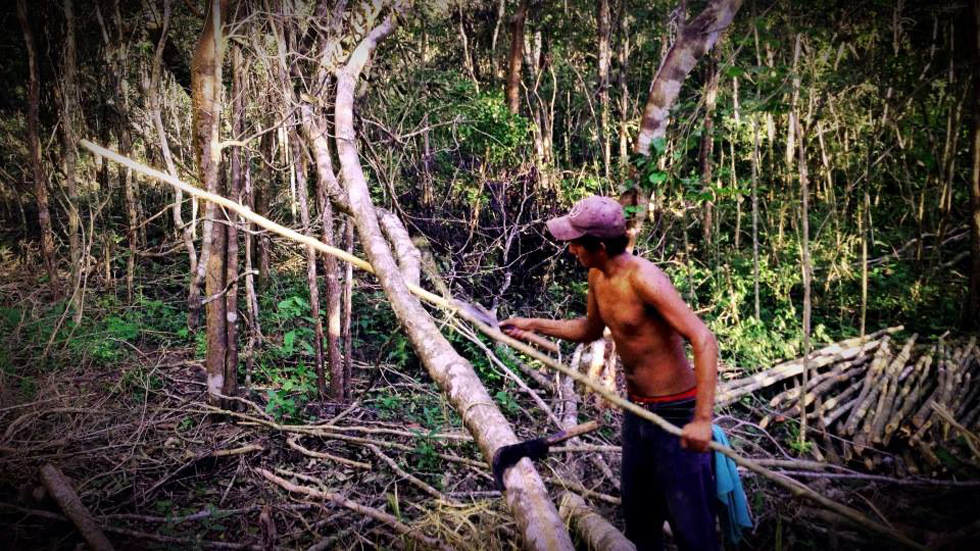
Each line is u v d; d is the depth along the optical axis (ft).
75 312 19.62
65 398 15.16
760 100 16.48
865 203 21.22
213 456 13.10
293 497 11.86
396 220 14.65
